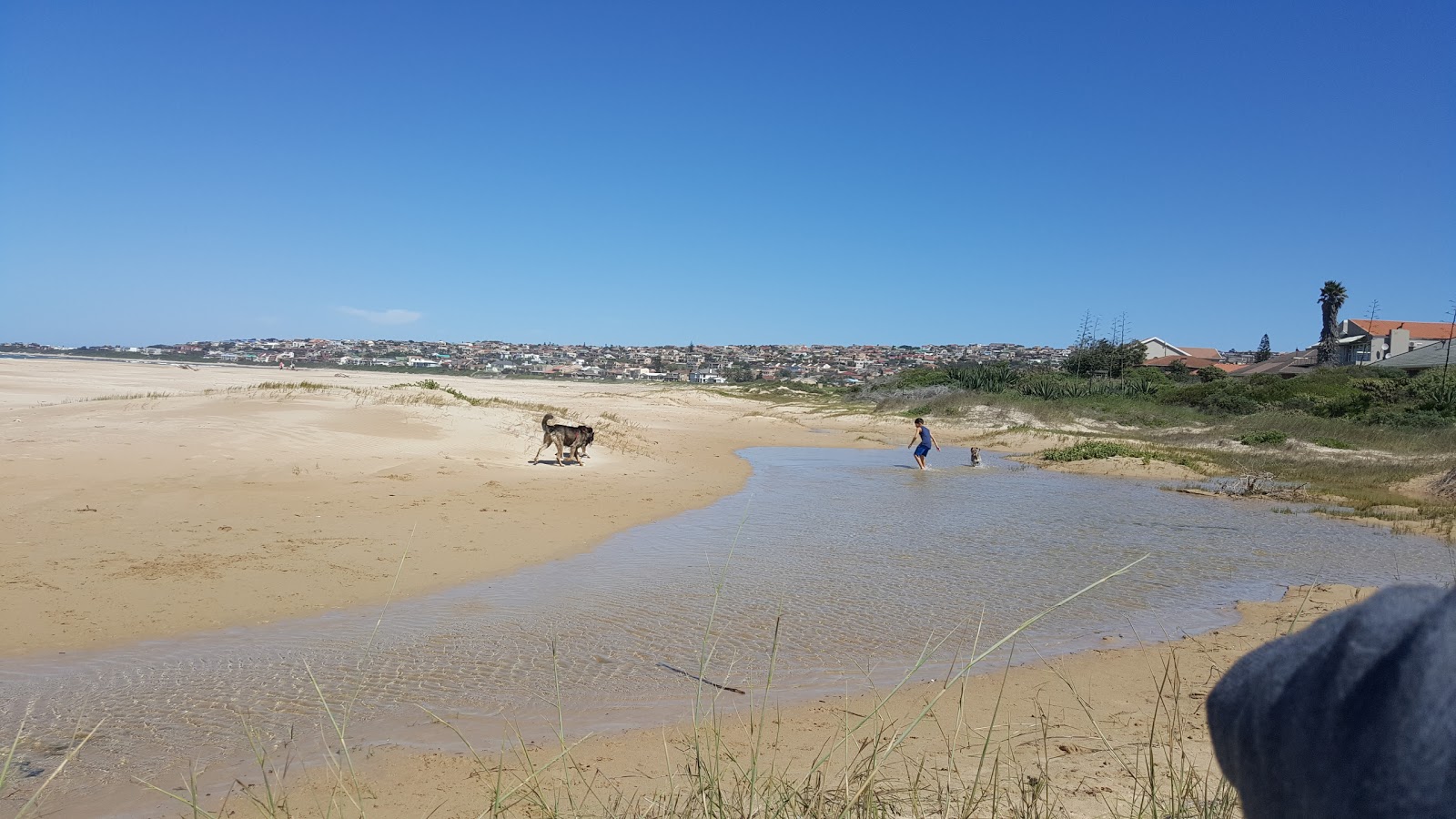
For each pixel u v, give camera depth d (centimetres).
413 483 1370
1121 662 696
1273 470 2217
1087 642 750
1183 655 716
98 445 1386
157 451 1388
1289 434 2955
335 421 1834
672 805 411
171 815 423
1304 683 105
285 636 702
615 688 613
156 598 771
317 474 1359
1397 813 88
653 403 4528
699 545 1109
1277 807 107
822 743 524
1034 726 558
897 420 3822
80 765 475
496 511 1237
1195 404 4150
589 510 1314
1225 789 421
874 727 551
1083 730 551
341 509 1161
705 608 816
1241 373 7500
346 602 799
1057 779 464
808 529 1260
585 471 1680
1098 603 876
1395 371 4741
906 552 1101
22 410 1767
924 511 1483
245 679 610
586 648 695
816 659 686
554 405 3547
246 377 5800
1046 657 707
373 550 978
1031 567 1031
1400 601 106
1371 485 1994
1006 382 4694
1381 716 93
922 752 512
